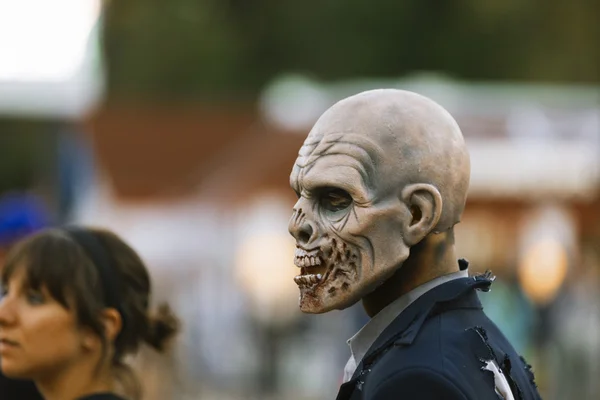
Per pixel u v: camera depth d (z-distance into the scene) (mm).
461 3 51156
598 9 50875
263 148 27016
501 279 24828
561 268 24359
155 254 27766
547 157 24656
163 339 7453
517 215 24922
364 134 5301
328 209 5359
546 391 23234
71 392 6816
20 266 6797
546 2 50906
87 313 6809
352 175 5238
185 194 28750
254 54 52438
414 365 5066
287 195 26750
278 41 52062
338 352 23734
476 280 5480
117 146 29156
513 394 5395
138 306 7109
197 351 27406
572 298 22375
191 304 27500
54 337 6750
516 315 24391
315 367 28609
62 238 6906
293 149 26562
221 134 29250
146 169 29016
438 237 5414
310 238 5320
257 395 28438
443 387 4996
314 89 28828
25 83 28781
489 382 5152
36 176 53969
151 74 51844
